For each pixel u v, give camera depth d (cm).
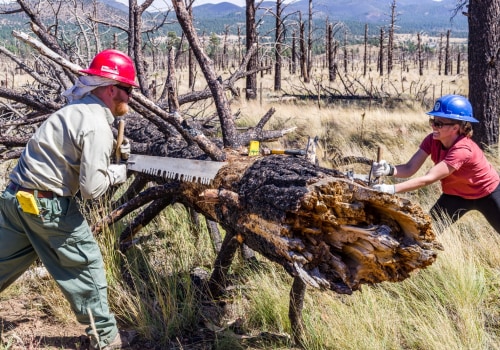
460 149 365
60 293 371
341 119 1280
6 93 450
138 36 500
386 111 1518
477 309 361
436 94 2623
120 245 409
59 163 279
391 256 264
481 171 384
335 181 255
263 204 276
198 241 461
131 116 471
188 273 395
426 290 376
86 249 300
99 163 275
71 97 295
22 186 283
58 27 592
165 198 392
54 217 284
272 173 285
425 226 257
